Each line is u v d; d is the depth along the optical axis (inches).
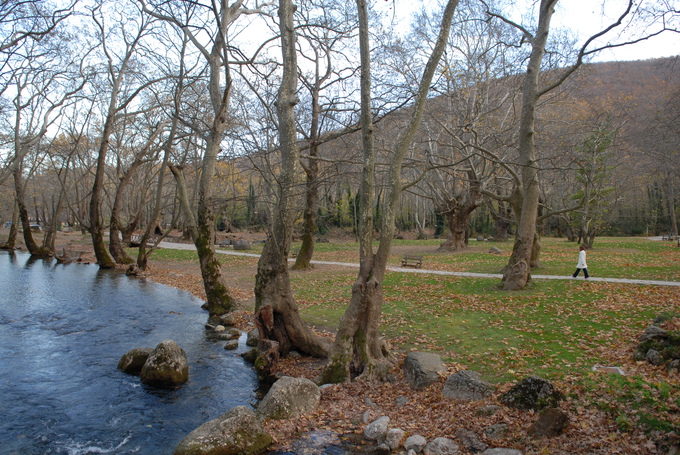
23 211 1423.5
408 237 2345.0
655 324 369.1
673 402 234.5
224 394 351.6
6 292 808.3
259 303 433.7
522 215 682.8
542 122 1131.3
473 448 244.7
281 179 436.8
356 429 282.2
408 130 370.3
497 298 606.5
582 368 322.0
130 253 1464.1
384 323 519.8
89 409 320.8
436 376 327.6
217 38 643.5
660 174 1507.1
